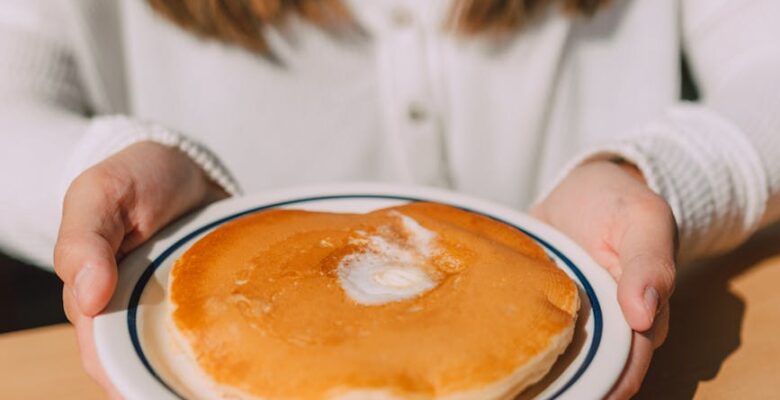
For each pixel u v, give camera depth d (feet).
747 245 1.78
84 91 2.34
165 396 1.06
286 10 2.27
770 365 1.41
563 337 1.13
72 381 1.38
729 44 2.22
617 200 1.40
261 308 1.14
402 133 2.37
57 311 2.48
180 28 2.28
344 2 2.31
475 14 2.24
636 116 2.52
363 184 1.55
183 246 1.34
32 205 1.66
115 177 1.36
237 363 1.08
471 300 1.15
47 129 1.79
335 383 1.04
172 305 1.18
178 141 1.54
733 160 1.68
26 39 2.10
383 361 1.06
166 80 2.39
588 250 1.41
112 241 1.29
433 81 2.38
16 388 1.37
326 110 2.41
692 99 2.93
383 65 2.37
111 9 2.35
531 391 1.11
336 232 1.31
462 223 1.37
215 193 1.61
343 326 1.11
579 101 2.56
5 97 1.97
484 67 2.39
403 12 2.31
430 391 1.05
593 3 2.34
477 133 2.45
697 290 1.61
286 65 2.35
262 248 1.26
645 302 1.18
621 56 2.51
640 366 1.19
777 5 2.12
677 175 1.59
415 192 1.52
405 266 1.24
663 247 1.28
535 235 1.40
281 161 2.45
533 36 2.39
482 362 1.07
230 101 2.38
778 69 1.99
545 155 2.59
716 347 1.45
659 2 2.43
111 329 1.16
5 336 1.48
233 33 2.26
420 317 1.12
